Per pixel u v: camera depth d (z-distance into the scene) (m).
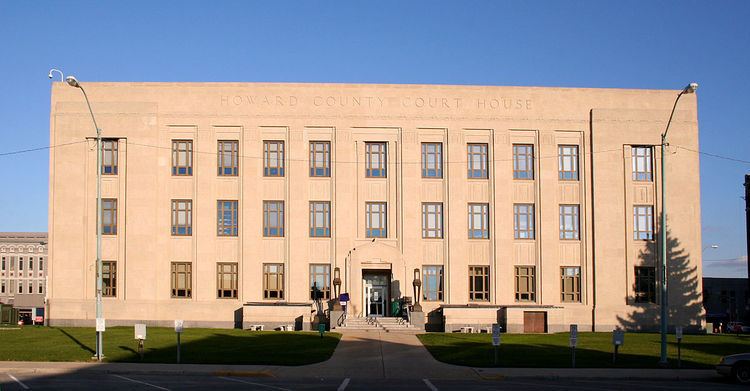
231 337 40.16
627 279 51.12
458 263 50.78
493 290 50.81
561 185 51.84
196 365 30.34
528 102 52.12
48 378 26.69
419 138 51.66
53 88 50.78
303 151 51.16
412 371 29.61
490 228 51.28
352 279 50.38
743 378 26.97
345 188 50.91
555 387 25.38
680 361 31.73
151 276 49.59
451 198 51.12
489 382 26.94
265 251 50.66
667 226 51.62
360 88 51.75
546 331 48.75
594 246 51.28
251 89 51.44
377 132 51.56
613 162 51.78
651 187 52.00
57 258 49.72
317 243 50.72
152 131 50.53
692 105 52.47
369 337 41.06
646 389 24.80
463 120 51.78
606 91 52.44
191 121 50.97
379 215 51.28
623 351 36.12
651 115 52.09
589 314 50.88
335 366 30.78
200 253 50.16
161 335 41.03
